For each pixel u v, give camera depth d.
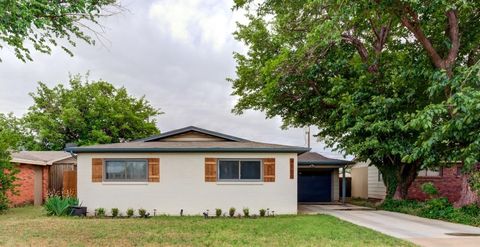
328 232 10.50
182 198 15.13
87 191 15.06
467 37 14.09
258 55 20.02
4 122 29.95
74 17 8.46
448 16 12.38
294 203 15.27
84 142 28.38
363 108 16.50
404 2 11.19
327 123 20.42
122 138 31.20
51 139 29.67
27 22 7.55
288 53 16.50
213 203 15.10
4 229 11.04
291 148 15.23
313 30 13.87
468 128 6.85
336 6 11.95
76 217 14.27
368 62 17.69
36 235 10.03
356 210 17.16
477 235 10.16
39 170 21.33
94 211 14.98
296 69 17.20
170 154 15.23
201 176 15.20
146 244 8.91
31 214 15.22
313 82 19.06
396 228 11.41
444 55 13.14
